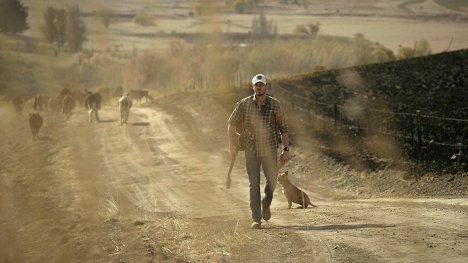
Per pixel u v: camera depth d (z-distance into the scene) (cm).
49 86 4175
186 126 3222
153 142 2861
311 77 3566
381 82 3256
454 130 2078
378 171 1848
